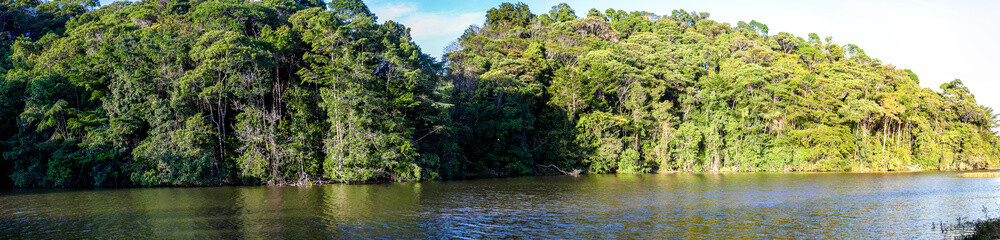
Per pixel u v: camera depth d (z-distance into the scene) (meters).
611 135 81.12
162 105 50.56
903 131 95.06
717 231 26.92
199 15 65.56
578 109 82.12
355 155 53.16
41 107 50.28
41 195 42.41
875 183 56.81
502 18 128.38
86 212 32.50
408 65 63.72
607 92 86.25
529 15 133.62
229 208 34.34
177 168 49.62
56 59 56.22
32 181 50.94
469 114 74.81
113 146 50.62
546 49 97.88
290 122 56.91
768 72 93.81
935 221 29.98
